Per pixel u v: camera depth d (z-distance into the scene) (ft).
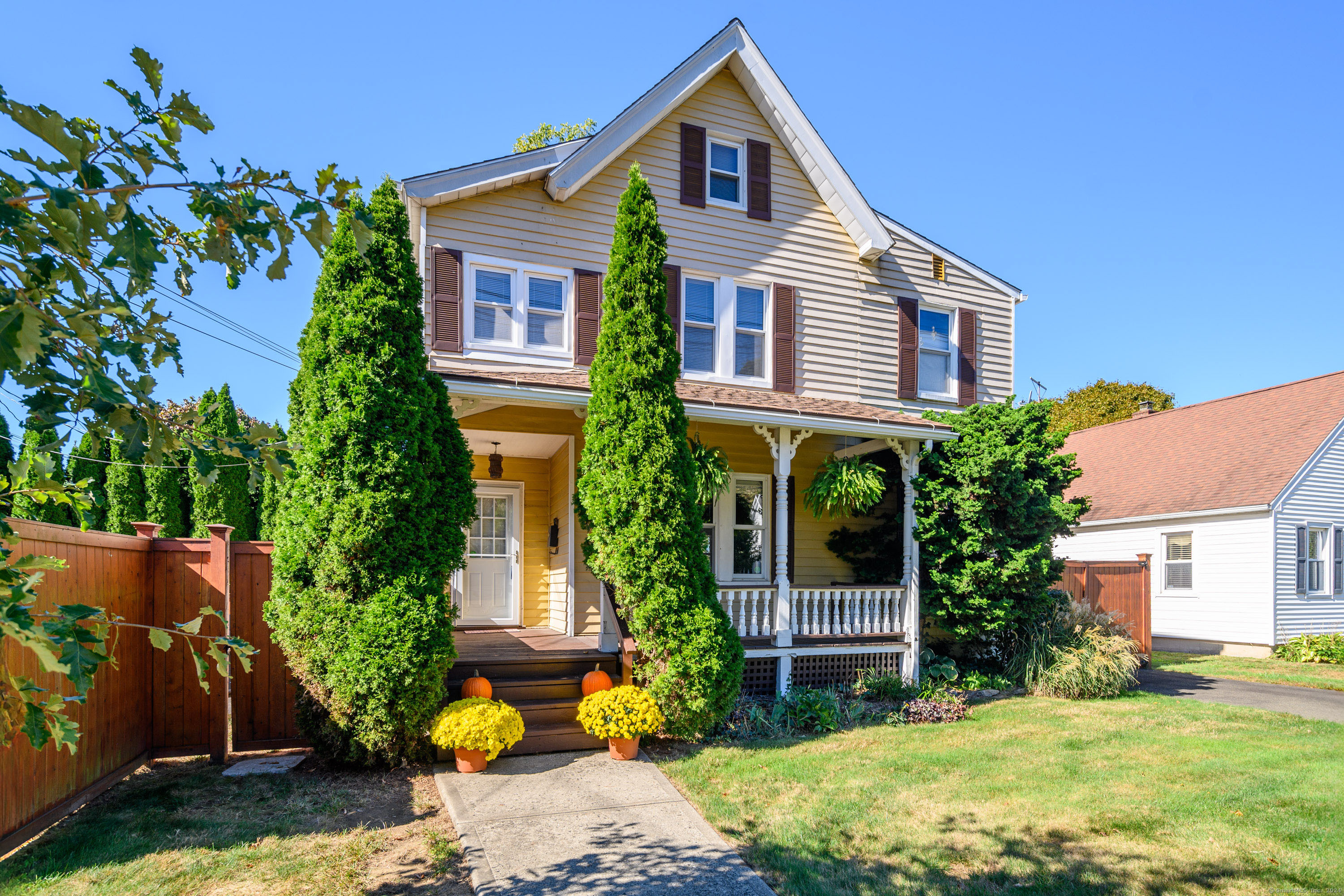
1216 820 17.76
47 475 8.50
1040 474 35.35
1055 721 28.27
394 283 22.41
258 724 23.07
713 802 18.93
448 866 15.17
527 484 38.58
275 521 22.74
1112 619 40.06
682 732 24.50
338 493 21.12
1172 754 23.41
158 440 7.21
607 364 26.53
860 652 32.73
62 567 7.13
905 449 34.50
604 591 29.07
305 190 7.70
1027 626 35.83
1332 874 14.96
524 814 17.98
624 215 27.25
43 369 6.41
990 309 44.24
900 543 37.73
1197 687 38.34
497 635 33.96
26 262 6.36
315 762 22.03
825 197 40.32
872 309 40.91
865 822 17.66
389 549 20.99
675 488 25.39
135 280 6.37
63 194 5.88
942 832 17.03
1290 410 61.98
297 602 20.93
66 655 6.29
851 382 39.99
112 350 6.55
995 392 43.86
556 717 24.86
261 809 18.10
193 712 22.20
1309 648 49.57
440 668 21.30
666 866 15.25
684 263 36.96
